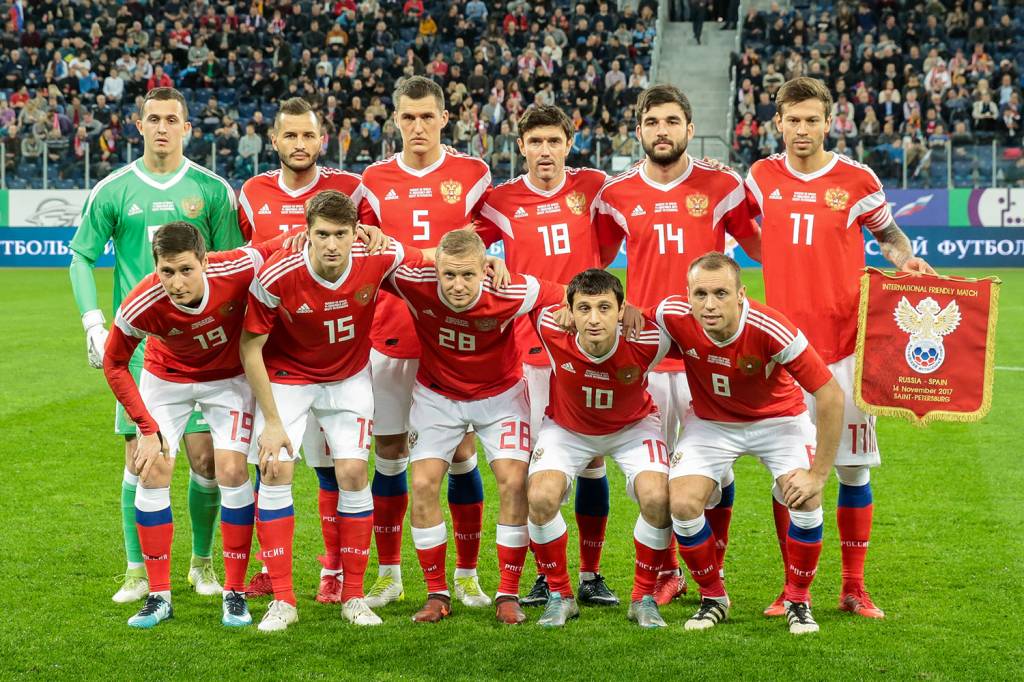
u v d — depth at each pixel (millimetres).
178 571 5551
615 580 5391
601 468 5129
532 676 4137
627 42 25266
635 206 5410
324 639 4551
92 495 6785
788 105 5055
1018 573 5328
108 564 5531
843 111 21766
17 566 5477
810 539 4645
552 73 24922
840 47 23938
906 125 22094
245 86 24781
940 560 5547
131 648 4434
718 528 5238
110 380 4699
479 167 5637
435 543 4852
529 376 5438
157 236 4484
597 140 21422
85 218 5422
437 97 5461
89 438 8273
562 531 4777
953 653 4340
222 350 4844
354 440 4891
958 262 21000
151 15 26484
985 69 23406
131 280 5465
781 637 4551
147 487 4781
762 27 25641
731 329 4547
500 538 4840
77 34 26219
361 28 26016
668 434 5336
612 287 4516
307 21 26391
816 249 5086
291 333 4797
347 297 4730
